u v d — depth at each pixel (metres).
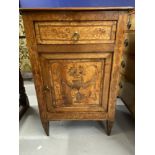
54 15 0.76
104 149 0.98
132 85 1.11
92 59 0.87
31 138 1.10
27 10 0.75
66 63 0.88
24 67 1.94
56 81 0.93
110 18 0.77
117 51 0.84
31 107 1.54
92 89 0.95
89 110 1.00
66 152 0.97
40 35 0.81
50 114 1.02
